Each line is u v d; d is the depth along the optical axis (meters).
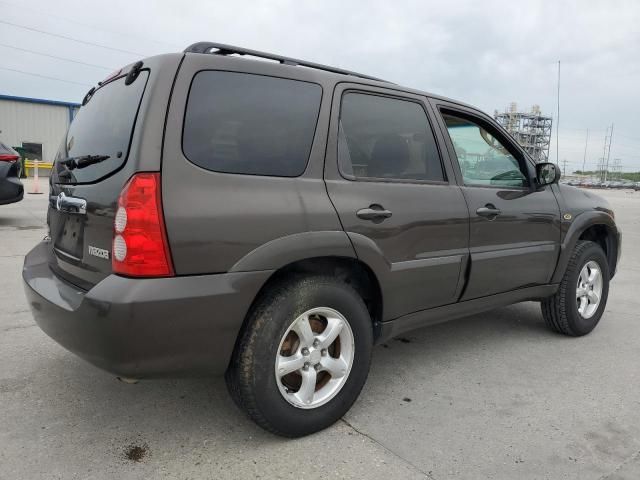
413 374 3.48
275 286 2.50
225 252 2.26
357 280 2.96
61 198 2.67
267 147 2.50
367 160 2.91
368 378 3.40
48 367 3.33
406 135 3.15
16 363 3.38
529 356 3.87
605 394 3.23
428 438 2.65
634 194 44.09
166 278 2.15
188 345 2.21
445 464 2.42
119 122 2.38
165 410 2.85
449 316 3.38
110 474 2.26
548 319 4.30
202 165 2.28
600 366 3.70
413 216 2.98
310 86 2.73
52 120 29.95
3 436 2.53
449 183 3.32
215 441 2.55
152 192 2.13
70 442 2.50
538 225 3.85
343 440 2.60
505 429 2.76
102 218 2.24
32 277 2.76
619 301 5.63
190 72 2.34
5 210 11.13
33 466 2.29
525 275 3.80
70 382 3.14
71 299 2.28
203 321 2.21
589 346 4.13
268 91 2.56
